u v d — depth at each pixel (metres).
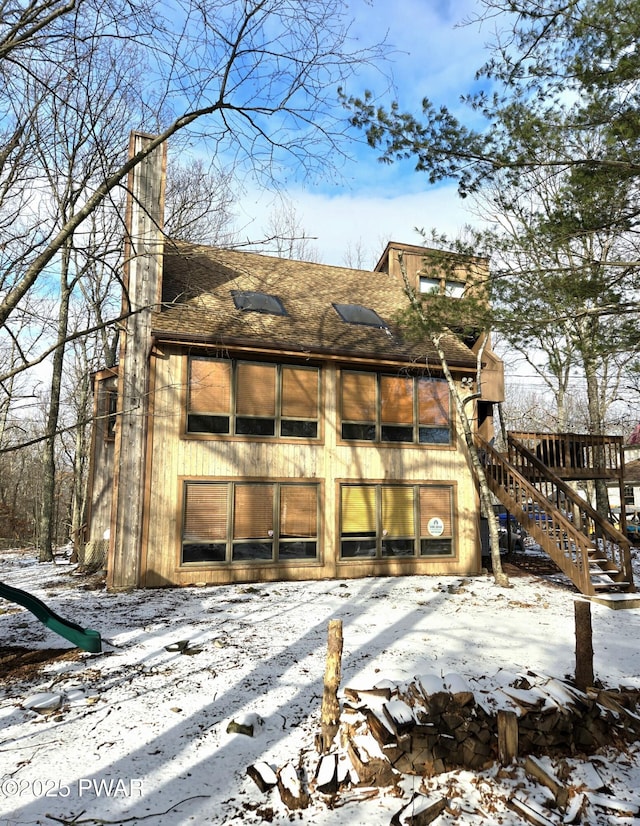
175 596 9.78
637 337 8.85
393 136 7.41
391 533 12.70
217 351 11.57
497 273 8.55
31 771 4.04
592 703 5.07
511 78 7.02
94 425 14.70
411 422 13.33
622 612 9.34
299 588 10.66
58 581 11.66
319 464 12.22
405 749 4.32
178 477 11.02
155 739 4.52
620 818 3.96
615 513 28.66
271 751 4.38
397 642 6.99
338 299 15.51
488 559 15.81
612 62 6.41
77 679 5.71
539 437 14.19
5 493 32.66
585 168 7.28
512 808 3.96
